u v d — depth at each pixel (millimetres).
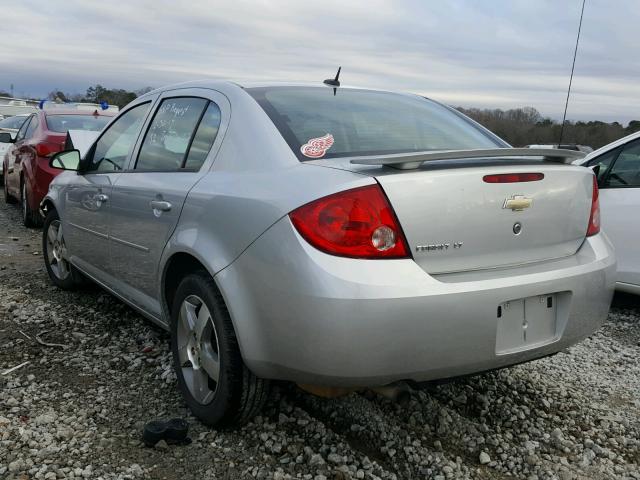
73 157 4508
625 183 5062
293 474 2611
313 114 3049
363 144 2902
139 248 3479
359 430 2984
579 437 3061
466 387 3510
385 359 2312
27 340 4031
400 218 2348
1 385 3350
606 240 3010
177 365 3146
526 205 2617
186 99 3549
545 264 2701
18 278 5543
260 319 2510
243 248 2572
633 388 3641
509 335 2561
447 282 2395
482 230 2508
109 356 3803
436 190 2406
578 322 2754
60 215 4840
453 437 2975
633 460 2885
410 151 2934
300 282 2340
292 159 2697
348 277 2283
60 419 2988
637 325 4867
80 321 4410
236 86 3236
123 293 3895
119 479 2520
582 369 3891
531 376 3732
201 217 2855
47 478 2502
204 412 2910
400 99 3631
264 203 2535
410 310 2299
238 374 2709
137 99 4219
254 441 2848
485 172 2510
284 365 2477
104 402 3191
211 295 2771
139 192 3461
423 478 2643
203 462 2672
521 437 3010
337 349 2297
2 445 2734
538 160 2816
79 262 4594
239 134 2955
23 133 9891
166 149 3523
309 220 2369
